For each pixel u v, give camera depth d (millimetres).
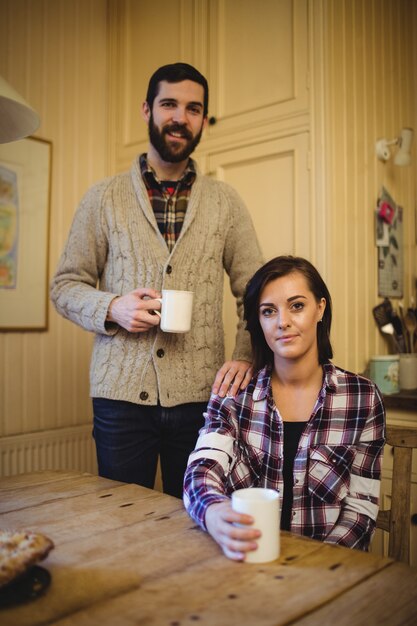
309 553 842
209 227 1586
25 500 1109
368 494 1132
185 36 2736
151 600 689
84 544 870
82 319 1478
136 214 1544
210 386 1566
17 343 2609
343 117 2309
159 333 1474
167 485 1602
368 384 1178
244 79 2512
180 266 1527
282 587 726
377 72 2570
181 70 1514
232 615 652
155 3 2865
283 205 2363
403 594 710
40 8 2734
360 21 2451
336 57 2279
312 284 1169
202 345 1558
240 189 2523
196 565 793
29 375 2650
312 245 2238
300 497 1136
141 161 1609
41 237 2693
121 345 1492
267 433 1178
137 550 846
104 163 3023
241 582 739
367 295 2420
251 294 1207
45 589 712
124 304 1389
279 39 2389
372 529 1089
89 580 745
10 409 2576
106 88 3049
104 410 1519
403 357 2215
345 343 2266
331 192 2217
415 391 2162
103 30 3047
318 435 1154
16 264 2588
